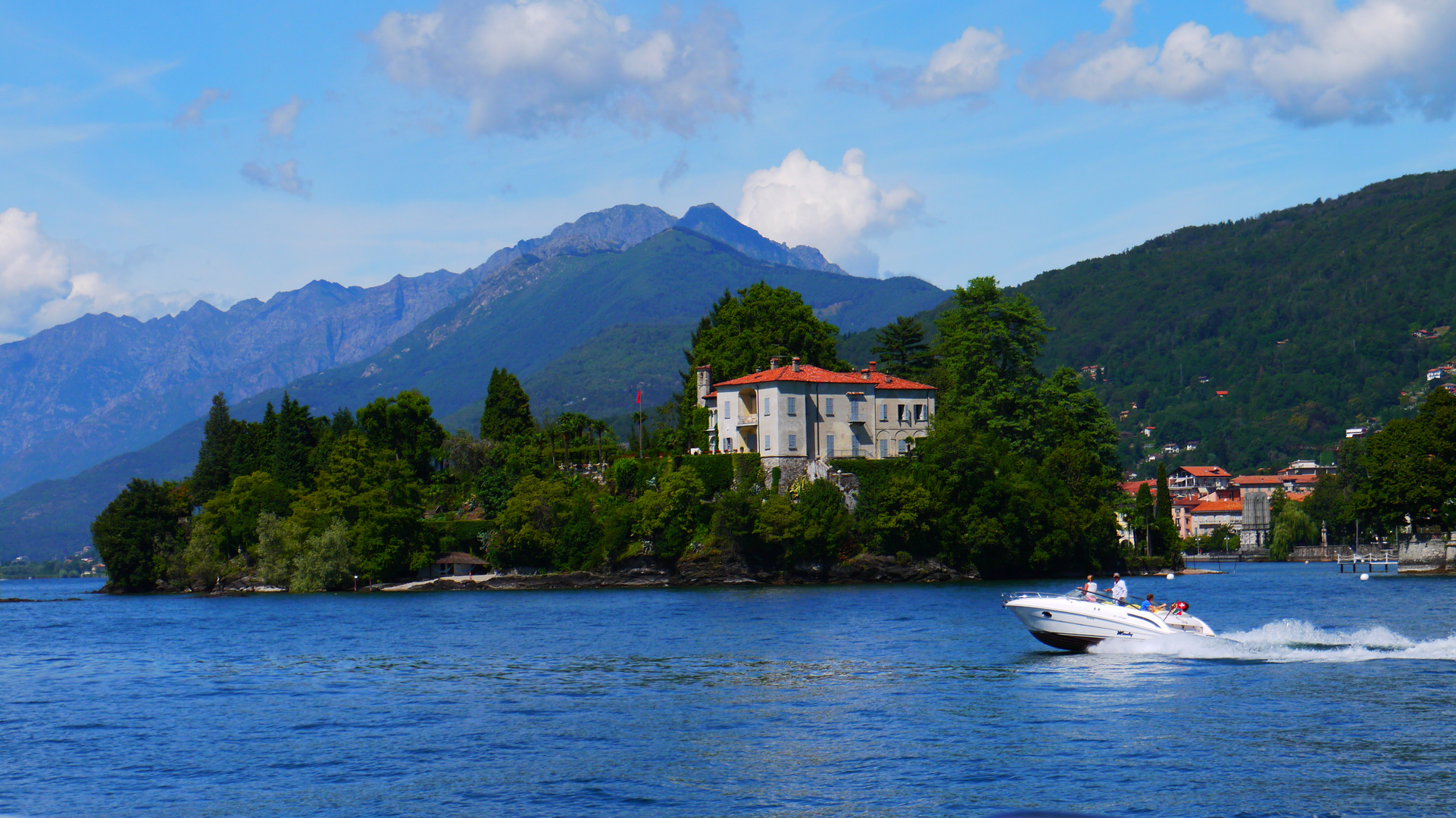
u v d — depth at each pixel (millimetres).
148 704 49875
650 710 45344
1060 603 58750
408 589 138875
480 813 31094
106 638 82500
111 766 37312
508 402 183125
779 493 135375
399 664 61344
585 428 172750
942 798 31453
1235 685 47656
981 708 43719
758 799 31844
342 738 41000
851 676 52969
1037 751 36312
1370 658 55031
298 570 142250
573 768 35688
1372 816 29375
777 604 99125
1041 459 147750
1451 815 29406
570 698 48500
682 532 137000
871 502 135250
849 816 30156
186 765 37188
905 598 102938
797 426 138750
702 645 66438
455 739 40281
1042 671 52812
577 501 144000
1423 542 144750
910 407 146375
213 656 68312
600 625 81812
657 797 32281
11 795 33844
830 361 160500
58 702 50812
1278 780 32531
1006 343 154375
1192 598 102312
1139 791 31672
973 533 134000
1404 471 126188
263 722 44594
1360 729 38781
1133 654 57438
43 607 130000
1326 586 119688
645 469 146125
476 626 83312
